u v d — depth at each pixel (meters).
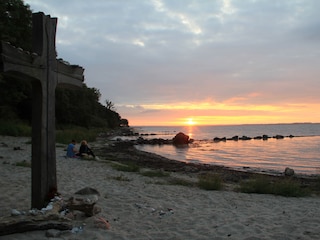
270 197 9.73
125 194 8.48
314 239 5.07
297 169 20.83
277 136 66.44
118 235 4.90
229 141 54.62
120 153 26.56
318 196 10.66
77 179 10.69
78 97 67.75
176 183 11.59
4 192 7.74
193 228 5.64
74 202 5.38
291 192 10.48
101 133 63.59
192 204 7.83
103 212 6.45
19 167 12.18
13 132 30.17
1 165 12.48
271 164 23.58
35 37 5.21
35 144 5.25
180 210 7.05
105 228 5.16
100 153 25.36
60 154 19.23
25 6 31.41
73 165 14.70
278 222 6.16
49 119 5.41
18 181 9.30
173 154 31.02
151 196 8.50
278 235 5.23
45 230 4.77
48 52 5.35
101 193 8.44
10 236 4.50
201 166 20.00
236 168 20.30
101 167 14.75
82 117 66.31
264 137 63.59
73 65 6.29
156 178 12.74
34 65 4.94
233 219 6.32
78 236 4.73
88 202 5.40
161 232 5.32
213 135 86.81
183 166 19.38
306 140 57.44
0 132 29.91
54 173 5.55
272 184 11.20
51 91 5.45
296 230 5.54
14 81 33.25
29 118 47.75
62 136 31.72
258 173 17.91
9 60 4.34
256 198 9.31
